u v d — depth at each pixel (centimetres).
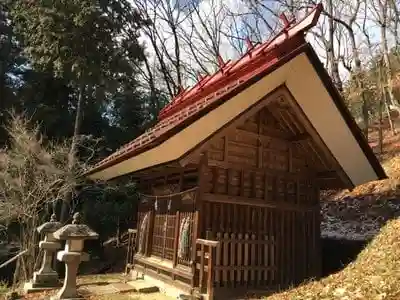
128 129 1750
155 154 695
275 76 690
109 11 1462
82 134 1534
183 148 685
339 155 850
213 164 739
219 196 738
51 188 1268
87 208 1505
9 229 1348
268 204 810
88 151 1583
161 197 909
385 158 1591
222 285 718
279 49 704
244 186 783
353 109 2347
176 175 848
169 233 836
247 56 873
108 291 797
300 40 695
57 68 1374
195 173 765
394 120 2181
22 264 1097
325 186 984
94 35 1356
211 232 704
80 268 1448
